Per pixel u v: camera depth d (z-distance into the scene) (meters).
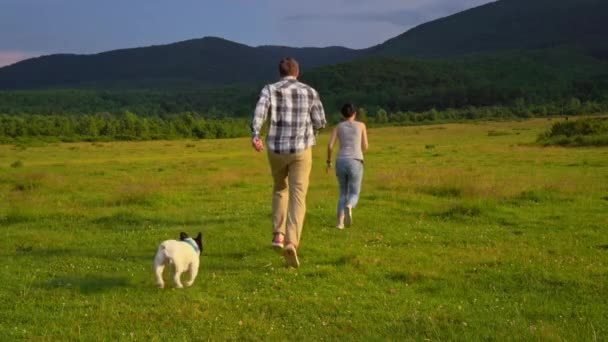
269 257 9.50
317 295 7.39
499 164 28.80
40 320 6.53
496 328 6.22
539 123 97.06
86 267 8.92
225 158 40.44
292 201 8.36
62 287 7.77
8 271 8.66
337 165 11.58
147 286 7.81
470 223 12.69
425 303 7.12
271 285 7.86
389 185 18.89
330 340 5.96
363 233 11.47
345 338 6.02
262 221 12.62
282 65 8.44
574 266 8.80
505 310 6.85
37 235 11.69
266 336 6.08
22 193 20.53
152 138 77.25
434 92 175.88
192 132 82.69
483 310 6.84
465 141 56.12
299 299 7.21
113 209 15.53
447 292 7.61
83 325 6.38
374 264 8.91
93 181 24.66
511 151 38.19
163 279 8.22
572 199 15.83
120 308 6.89
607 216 13.45
